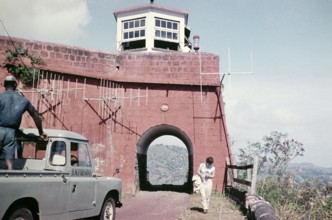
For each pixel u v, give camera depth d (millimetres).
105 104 15555
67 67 14789
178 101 16250
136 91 16203
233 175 13945
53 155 5965
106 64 15883
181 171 159375
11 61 13375
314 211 10742
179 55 16484
